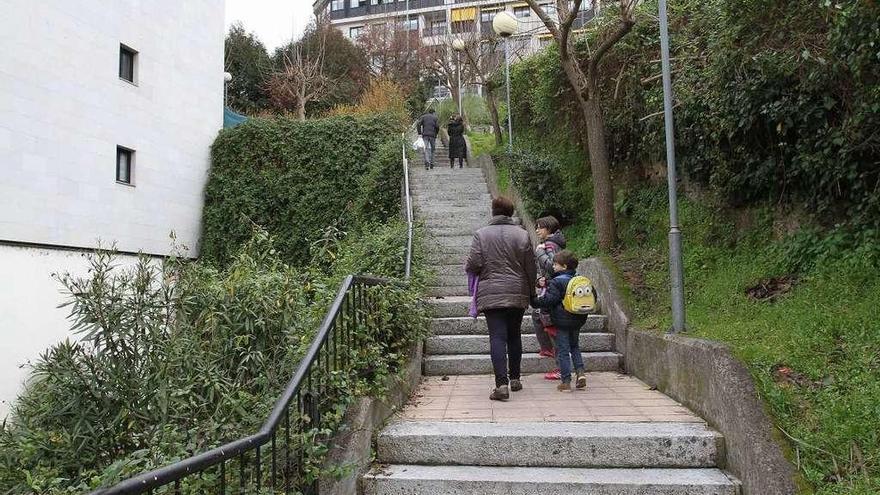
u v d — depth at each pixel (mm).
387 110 18766
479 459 3740
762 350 3994
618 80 8094
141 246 13672
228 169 15984
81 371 3996
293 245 15133
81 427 3855
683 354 4379
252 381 4012
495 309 4812
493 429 3889
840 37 4176
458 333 6543
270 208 15609
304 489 3053
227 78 22641
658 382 4926
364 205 13422
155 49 14383
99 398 3934
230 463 2992
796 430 3273
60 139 11578
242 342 4160
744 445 3318
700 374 4059
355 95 28562
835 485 2926
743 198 6250
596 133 7918
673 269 4973
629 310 6051
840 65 4477
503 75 15281
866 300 4246
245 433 3516
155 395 3857
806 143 5148
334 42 30875
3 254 10383
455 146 14367
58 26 11570
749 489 3232
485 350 6168
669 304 5898
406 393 4809
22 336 10570
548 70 10055
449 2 39625
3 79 10445
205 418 3844
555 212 9477
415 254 7387
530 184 9602
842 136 4738
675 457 3607
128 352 4051
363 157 15445
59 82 11586
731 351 3832
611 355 5910
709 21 6012
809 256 5137
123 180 13484
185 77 15539
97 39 12555
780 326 4371
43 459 3781
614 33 7121
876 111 4355
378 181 13398
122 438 3885
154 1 14359
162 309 4219
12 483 3662
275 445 2742
